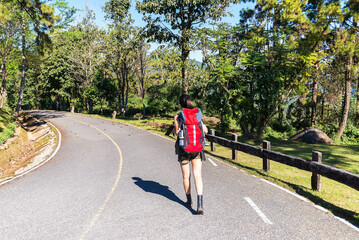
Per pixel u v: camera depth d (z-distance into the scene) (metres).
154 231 3.98
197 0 20.80
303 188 5.99
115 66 42.06
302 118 27.09
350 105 27.64
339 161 10.69
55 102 76.12
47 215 4.81
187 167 4.51
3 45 33.00
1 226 4.40
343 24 17.98
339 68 22.48
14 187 6.96
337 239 3.67
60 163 10.20
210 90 19.09
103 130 21.61
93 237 3.88
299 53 16.09
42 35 32.34
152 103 39.97
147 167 8.55
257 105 17.86
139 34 24.17
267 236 3.75
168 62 22.62
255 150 8.13
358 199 5.50
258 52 16.97
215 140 11.08
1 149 14.61
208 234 3.83
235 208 4.81
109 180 7.17
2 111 27.50
